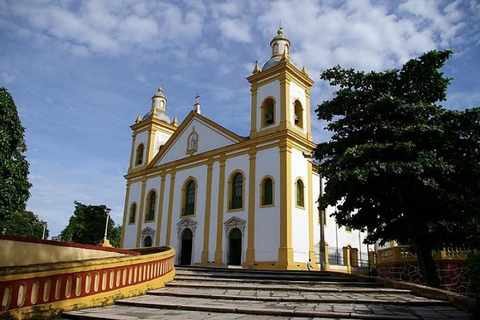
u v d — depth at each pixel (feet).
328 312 26.63
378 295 35.78
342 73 50.49
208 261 84.17
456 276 52.54
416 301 30.63
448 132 43.11
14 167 51.47
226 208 84.99
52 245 38.55
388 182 42.96
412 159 41.73
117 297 33.35
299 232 76.79
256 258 76.13
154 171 107.96
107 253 45.60
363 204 47.91
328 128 49.26
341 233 96.68
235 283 44.34
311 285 42.93
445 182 42.06
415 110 44.24
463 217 41.14
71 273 28.68
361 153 42.11
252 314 27.37
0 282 23.81
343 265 90.94
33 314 25.52
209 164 92.38
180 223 93.97
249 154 84.43
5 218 52.21
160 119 119.75
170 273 46.37
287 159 78.18
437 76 46.06
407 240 47.67
